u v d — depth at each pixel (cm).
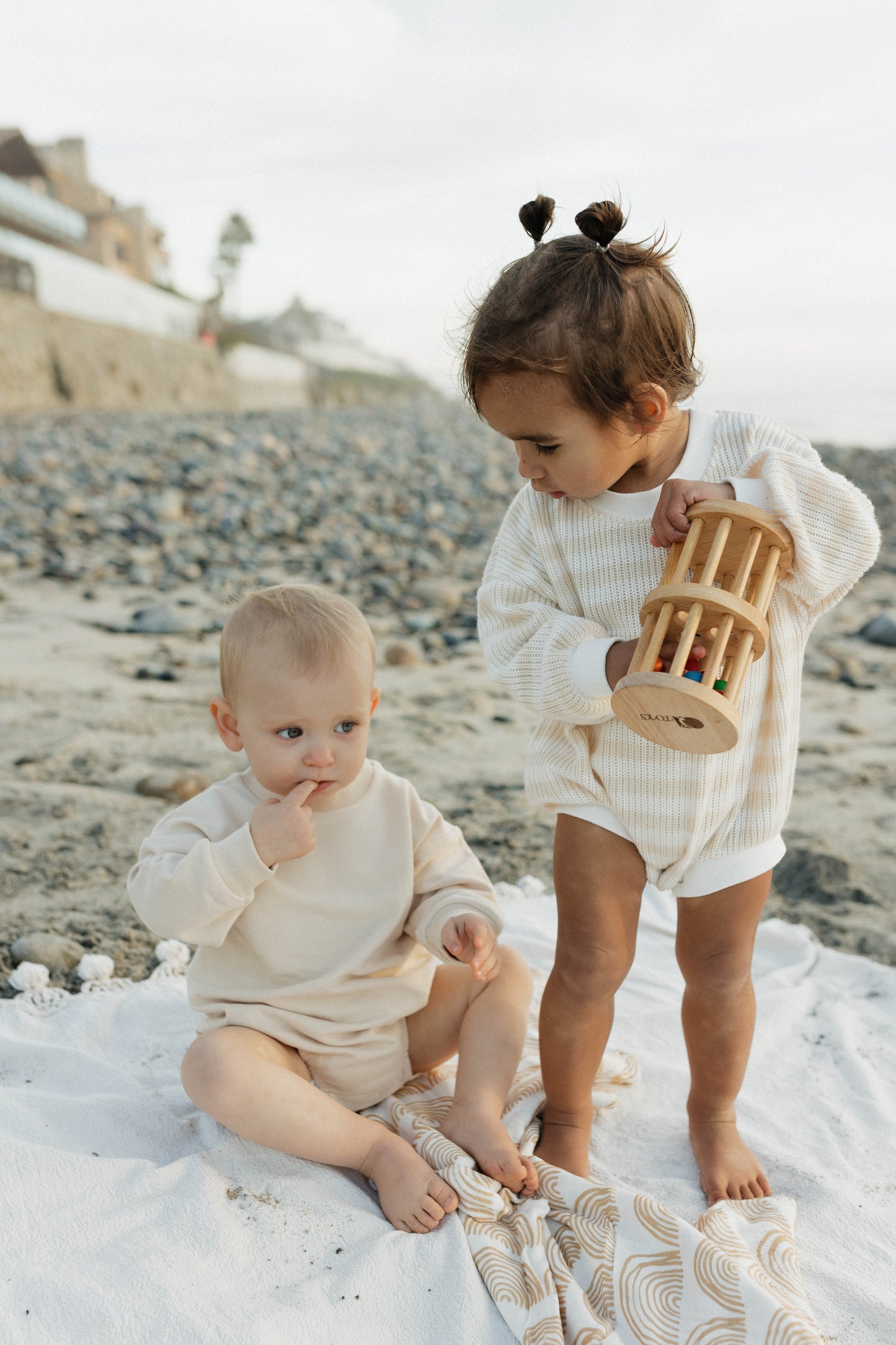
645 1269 152
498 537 198
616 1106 204
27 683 445
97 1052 211
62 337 2406
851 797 363
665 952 266
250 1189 163
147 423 1479
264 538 776
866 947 269
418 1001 192
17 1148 160
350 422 1702
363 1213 162
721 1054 185
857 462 1302
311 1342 138
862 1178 183
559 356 153
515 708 454
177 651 509
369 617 603
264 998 179
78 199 4138
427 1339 142
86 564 689
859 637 599
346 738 175
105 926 262
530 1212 163
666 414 165
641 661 150
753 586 171
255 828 169
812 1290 155
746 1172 179
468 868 193
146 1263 144
